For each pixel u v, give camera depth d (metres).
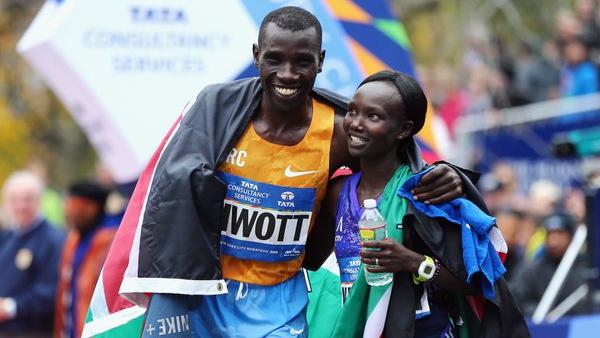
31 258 30.75
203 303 16.62
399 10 46.59
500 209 31.94
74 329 28.47
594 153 25.67
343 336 15.88
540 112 35.38
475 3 45.47
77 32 21.61
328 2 21.98
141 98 21.78
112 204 30.94
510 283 29.03
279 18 15.89
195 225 15.80
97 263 28.20
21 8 48.34
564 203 33.19
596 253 24.30
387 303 15.67
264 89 16.12
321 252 17.39
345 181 16.66
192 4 21.81
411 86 16.03
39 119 49.69
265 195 16.47
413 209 15.77
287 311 16.75
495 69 41.00
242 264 16.69
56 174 50.00
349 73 22.03
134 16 21.73
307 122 16.55
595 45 35.56
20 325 30.78
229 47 21.83
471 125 36.91
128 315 16.59
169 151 16.22
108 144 21.95
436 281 15.67
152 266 15.87
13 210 31.06
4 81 49.12
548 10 45.00
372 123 15.91
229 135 16.25
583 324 22.80
